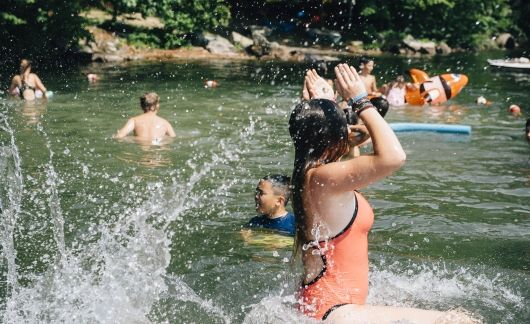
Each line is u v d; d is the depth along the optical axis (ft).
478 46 85.71
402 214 18.79
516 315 12.58
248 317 11.75
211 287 13.78
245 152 26.30
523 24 93.40
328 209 10.73
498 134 31.14
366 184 10.36
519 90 47.78
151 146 27.09
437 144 28.50
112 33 69.10
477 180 22.58
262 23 82.02
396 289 13.66
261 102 40.14
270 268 14.79
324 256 10.96
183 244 16.19
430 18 85.40
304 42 78.38
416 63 69.10
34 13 59.98
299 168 10.97
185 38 71.31
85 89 44.11
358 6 83.71
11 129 30.19
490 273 14.66
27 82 39.99
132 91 43.52
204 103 39.37
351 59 70.23
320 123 10.77
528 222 18.25
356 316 10.43
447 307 12.86
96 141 27.76
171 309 12.75
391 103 40.42
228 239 16.62
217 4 72.18
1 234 16.57
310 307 11.00
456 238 16.93
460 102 41.88
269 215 17.54
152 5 68.95
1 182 21.30
